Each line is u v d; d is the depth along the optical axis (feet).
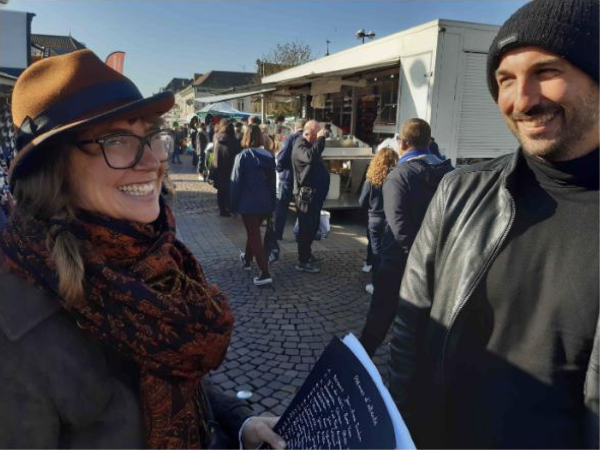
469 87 20.49
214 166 25.80
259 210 14.80
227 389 9.26
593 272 2.92
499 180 3.60
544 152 3.05
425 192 8.89
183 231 22.67
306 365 10.21
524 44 2.94
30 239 2.70
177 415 2.90
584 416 2.82
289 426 3.34
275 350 10.84
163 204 3.67
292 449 3.18
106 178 2.86
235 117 55.83
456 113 20.48
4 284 2.60
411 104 21.31
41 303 2.57
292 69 38.86
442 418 3.71
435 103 20.03
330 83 27.89
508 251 3.32
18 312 2.50
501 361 3.26
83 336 2.68
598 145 3.02
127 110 2.74
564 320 2.98
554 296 3.04
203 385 3.85
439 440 3.77
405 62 21.61
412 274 4.19
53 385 2.49
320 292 14.44
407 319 4.18
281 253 18.66
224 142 25.14
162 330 2.82
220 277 15.79
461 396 3.55
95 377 2.64
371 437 2.63
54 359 2.51
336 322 12.35
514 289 3.24
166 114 3.17
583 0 2.82
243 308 13.15
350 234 22.08
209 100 44.37
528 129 3.08
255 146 15.03
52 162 2.79
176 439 2.86
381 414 2.68
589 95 2.90
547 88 2.93
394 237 9.03
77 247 2.66
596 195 3.07
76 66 2.85
